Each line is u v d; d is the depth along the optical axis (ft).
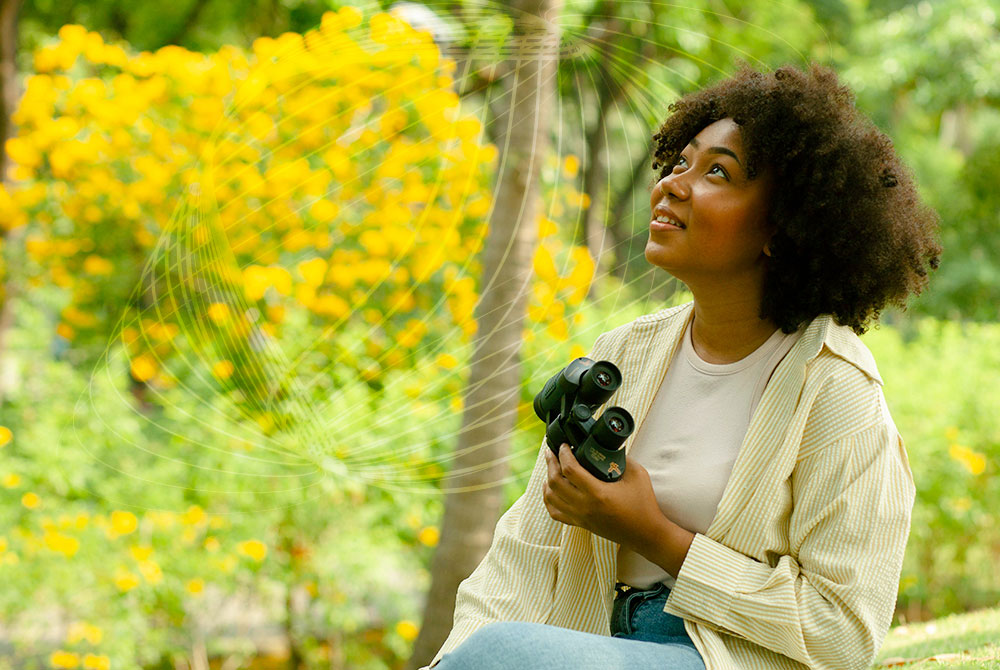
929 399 17.38
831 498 4.26
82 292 15.10
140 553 13.70
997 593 17.34
